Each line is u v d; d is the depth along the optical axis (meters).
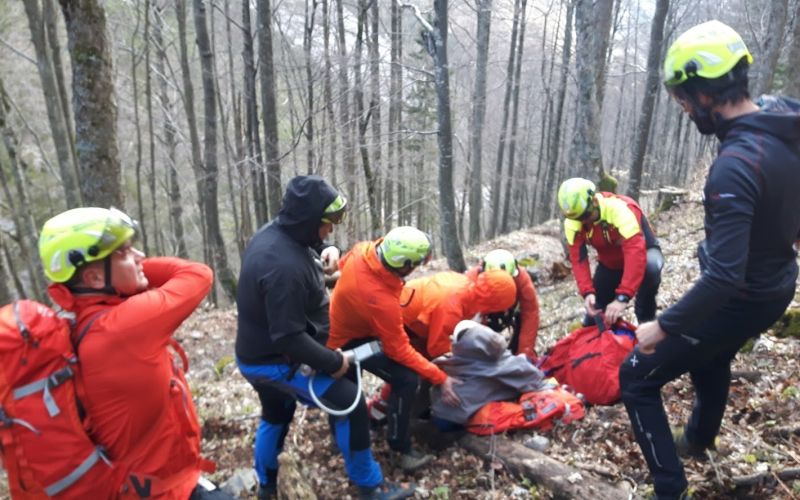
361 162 13.99
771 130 2.06
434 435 3.79
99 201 5.66
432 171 21.69
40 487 1.81
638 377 2.57
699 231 9.43
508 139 24.20
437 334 3.85
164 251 18.64
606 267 4.39
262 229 2.89
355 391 2.95
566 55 21.11
